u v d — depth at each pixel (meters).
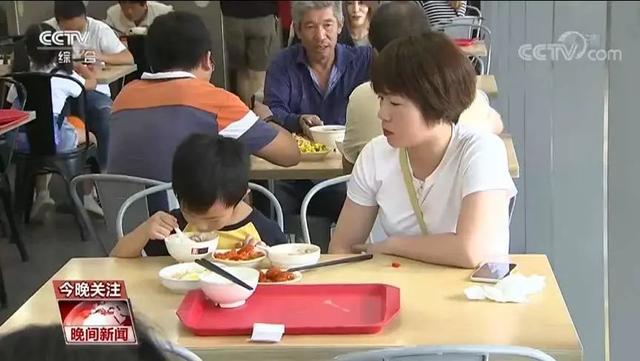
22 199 4.12
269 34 4.59
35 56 4.14
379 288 1.81
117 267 2.04
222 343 1.60
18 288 3.63
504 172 2.03
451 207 2.08
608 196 1.90
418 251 2.00
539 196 2.98
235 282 1.74
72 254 3.94
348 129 2.91
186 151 2.11
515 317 1.68
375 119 2.83
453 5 5.09
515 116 3.60
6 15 4.43
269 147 2.82
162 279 1.88
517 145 3.36
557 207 2.67
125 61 4.25
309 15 3.55
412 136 2.02
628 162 1.86
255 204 3.08
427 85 1.97
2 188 3.89
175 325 1.69
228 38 4.52
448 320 1.68
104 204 2.74
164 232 2.10
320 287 1.82
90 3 5.73
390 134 2.04
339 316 1.71
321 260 2.02
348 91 3.63
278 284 1.84
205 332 1.63
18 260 3.90
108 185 2.70
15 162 4.09
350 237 2.20
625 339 1.96
